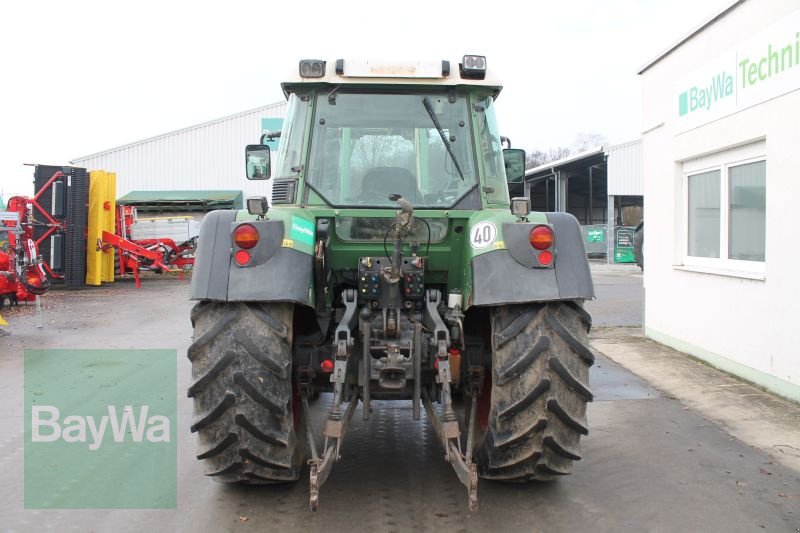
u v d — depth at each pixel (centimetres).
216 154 3019
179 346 904
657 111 861
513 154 504
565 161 3117
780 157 597
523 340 351
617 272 2378
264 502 386
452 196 424
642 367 734
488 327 410
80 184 1858
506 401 351
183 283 2002
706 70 732
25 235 1577
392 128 429
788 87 584
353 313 387
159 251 2030
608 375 703
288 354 352
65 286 1859
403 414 575
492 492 401
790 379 590
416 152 428
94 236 1897
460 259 419
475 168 427
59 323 1136
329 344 403
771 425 529
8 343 928
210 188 3019
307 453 440
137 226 2183
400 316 390
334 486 411
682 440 499
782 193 596
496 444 353
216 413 342
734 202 705
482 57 424
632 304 1345
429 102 432
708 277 735
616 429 527
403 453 473
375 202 421
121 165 3008
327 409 580
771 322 616
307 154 424
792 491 404
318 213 411
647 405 592
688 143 776
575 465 448
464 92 434
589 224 4109
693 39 764
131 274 2281
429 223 414
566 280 353
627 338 916
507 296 349
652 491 404
